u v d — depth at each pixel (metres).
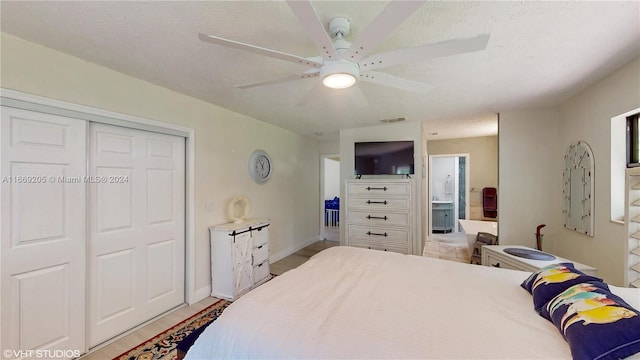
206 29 1.54
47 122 1.78
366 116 3.56
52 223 1.80
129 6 1.33
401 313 1.22
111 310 2.13
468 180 5.41
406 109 3.22
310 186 5.36
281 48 1.75
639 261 1.62
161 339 2.15
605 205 2.24
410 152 3.85
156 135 2.48
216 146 3.08
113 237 2.15
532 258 2.46
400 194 3.64
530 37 1.60
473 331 1.07
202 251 2.88
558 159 3.12
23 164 1.68
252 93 2.63
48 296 1.78
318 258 2.14
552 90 2.55
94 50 1.79
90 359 1.90
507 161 3.34
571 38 1.62
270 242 4.12
